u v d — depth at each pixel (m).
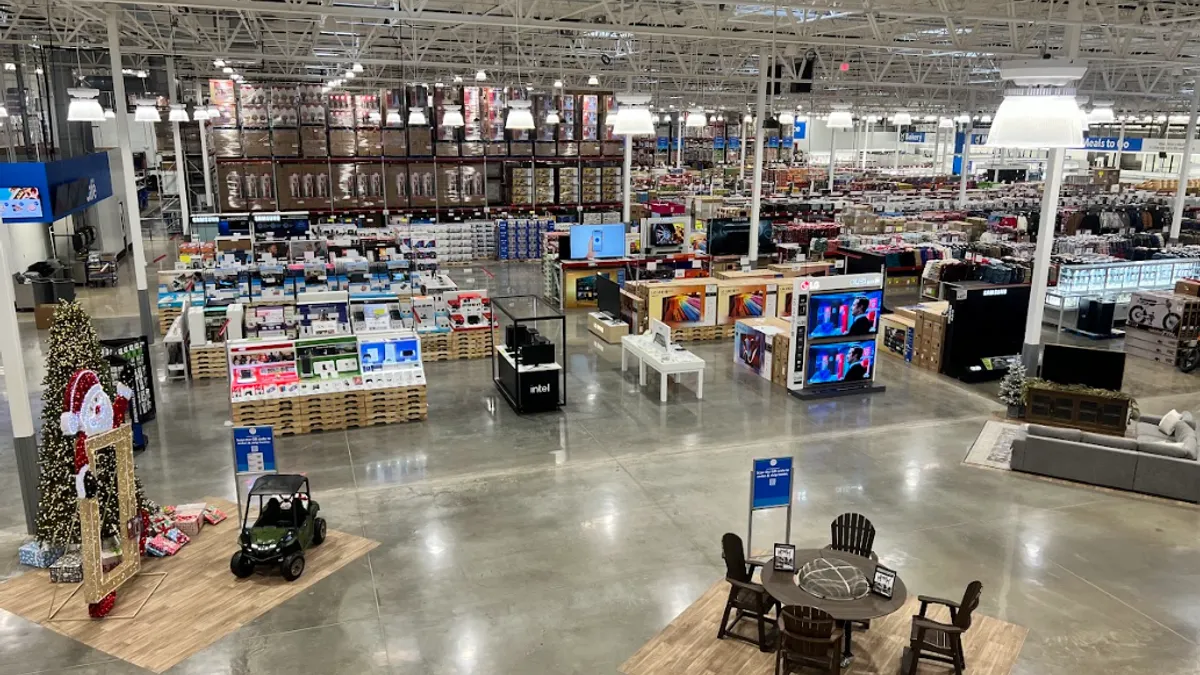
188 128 35.66
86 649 7.22
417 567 8.61
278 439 12.23
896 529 9.52
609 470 11.12
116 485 8.43
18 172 13.68
